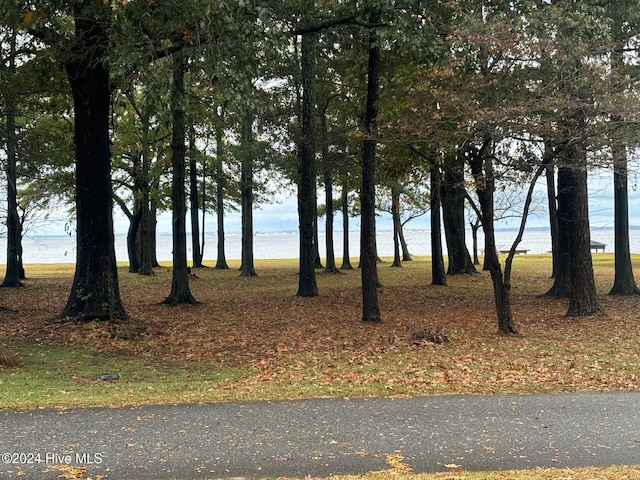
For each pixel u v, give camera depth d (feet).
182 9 31.58
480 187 37.73
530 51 34.55
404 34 38.68
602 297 59.67
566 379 26.78
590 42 36.52
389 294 67.15
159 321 48.44
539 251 232.12
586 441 18.03
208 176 120.88
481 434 18.66
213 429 19.13
